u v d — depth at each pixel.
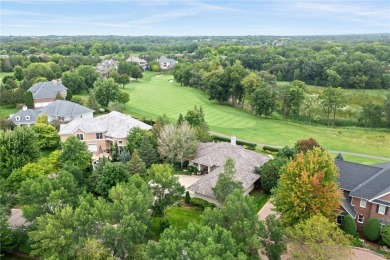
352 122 107.38
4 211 38.44
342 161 49.16
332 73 144.38
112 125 71.06
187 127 62.56
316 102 109.12
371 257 37.44
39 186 36.84
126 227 31.88
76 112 87.69
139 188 39.53
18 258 38.66
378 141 86.06
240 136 84.88
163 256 26.25
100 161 52.03
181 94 137.00
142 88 147.12
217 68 154.00
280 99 113.25
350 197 44.06
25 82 127.06
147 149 59.84
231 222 31.14
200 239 26.83
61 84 122.31
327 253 30.77
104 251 30.67
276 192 41.31
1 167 52.25
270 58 184.88
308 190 36.50
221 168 54.19
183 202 49.88
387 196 40.28
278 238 31.78
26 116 83.25
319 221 32.12
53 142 70.81
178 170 61.22
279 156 58.12
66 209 33.34
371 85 143.50
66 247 32.09
